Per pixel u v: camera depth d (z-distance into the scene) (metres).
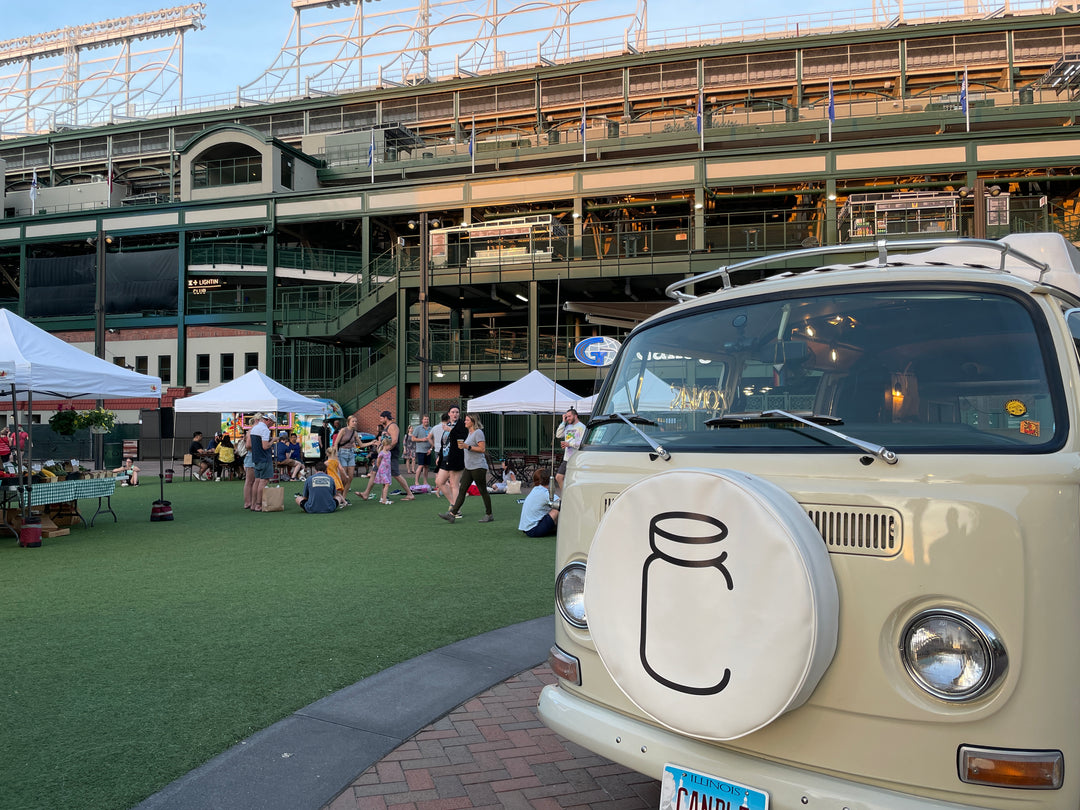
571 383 30.75
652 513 2.40
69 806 3.12
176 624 5.94
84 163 46.16
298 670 4.87
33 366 9.88
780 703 2.11
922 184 28.14
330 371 36.34
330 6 45.19
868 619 2.17
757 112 34.09
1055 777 1.92
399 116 42.12
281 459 21.17
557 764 3.67
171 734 3.86
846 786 2.14
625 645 2.43
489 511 12.13
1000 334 2.43
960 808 1.99
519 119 40.47
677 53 37.28
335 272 35.62
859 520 2.22
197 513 13.52
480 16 42.41
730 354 3.01
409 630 5.82
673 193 31.33
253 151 37.31
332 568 8.24
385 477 15.12
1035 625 1.97
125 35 51.00
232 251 36.62
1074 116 29.58
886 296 2.72
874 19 37.44
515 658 5.18
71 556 8.98
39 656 5.11
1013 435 2.25
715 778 2.33
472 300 34.62
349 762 3.59
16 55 53.47
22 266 38.97
